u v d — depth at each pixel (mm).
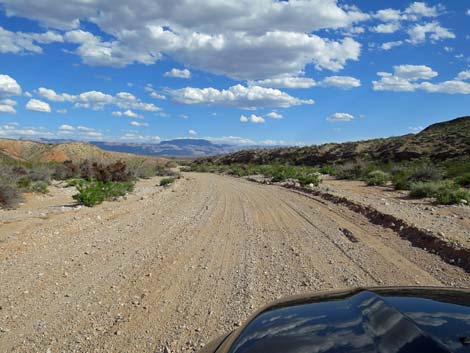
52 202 21078
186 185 32000
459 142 54000
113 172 35000
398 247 9781
